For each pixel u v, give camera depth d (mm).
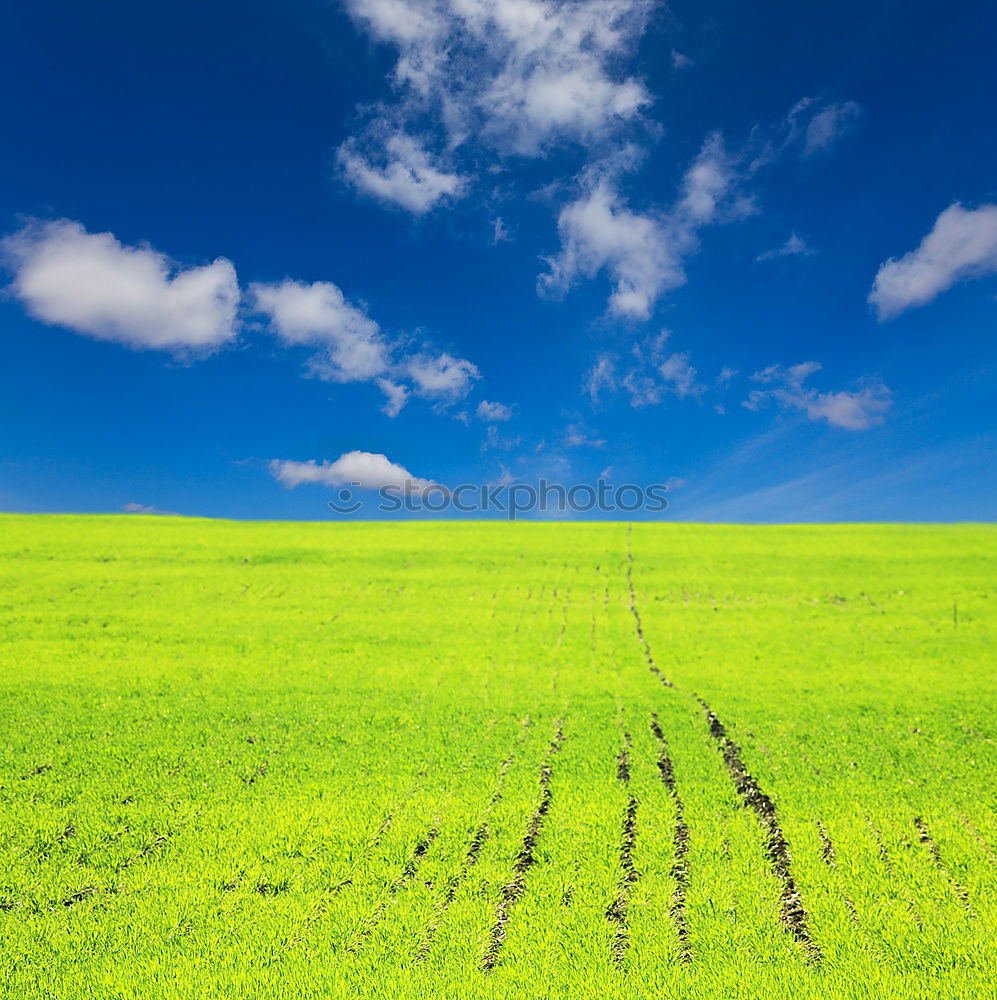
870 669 27062
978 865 13055
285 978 10266
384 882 12898
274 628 33094
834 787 16484
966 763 17953
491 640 31531
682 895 12227
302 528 60188
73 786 17000
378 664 27859
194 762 18469
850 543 54812
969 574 44469
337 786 17000
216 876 13141
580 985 10047
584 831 14562
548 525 63281
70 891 12742
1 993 10047
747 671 26969
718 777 17188
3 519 58656
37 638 30656
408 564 46812
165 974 10391
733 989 9859
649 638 32125
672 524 65125
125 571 42844
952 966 10234
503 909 11984
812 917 11500
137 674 26078
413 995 9898
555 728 20766
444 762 18406
